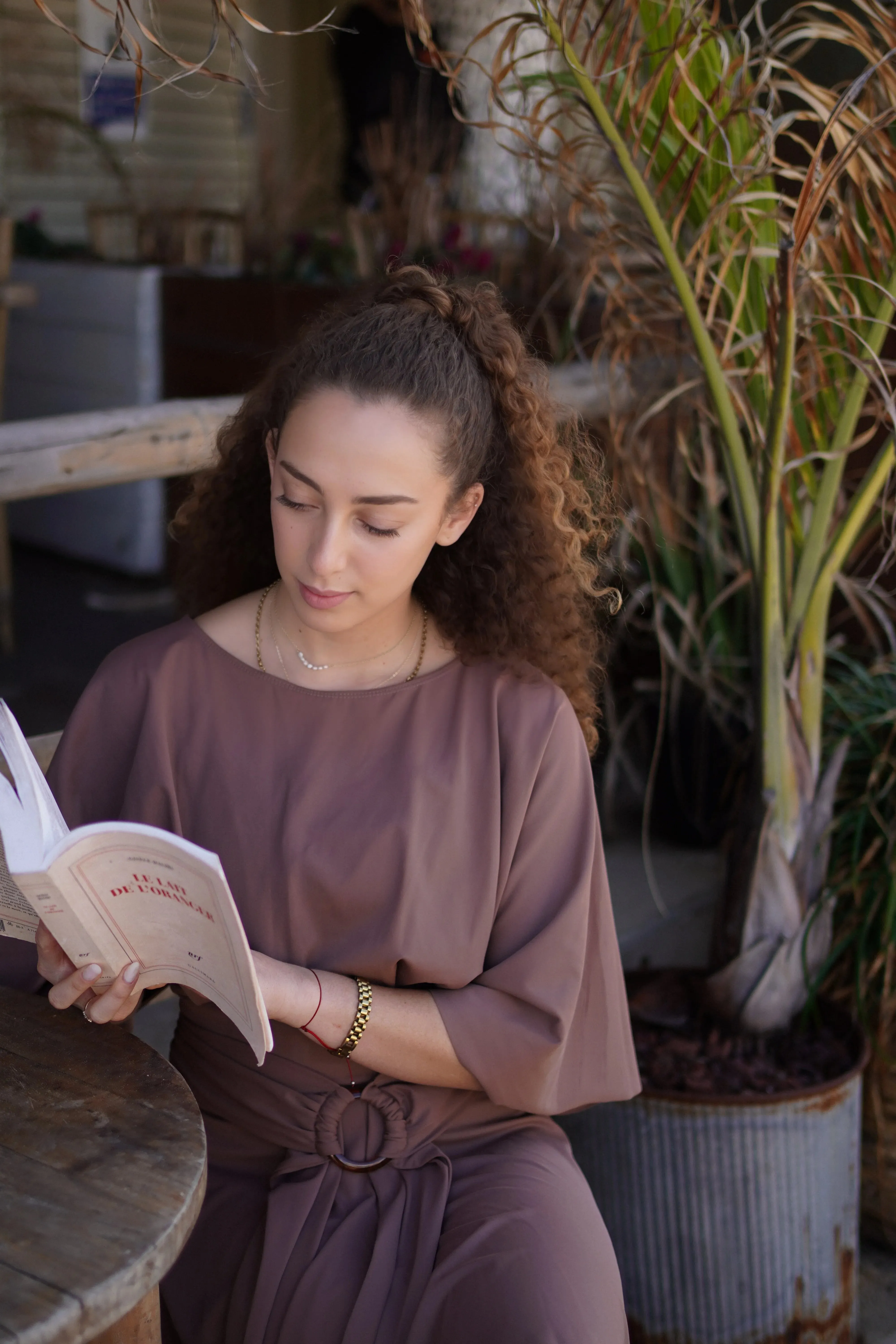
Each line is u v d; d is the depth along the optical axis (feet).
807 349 5.90
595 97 5.26
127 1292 2.94
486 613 4.80
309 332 4.62
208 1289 4.36
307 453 4.12
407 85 15.57
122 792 4.65
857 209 6.13
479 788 4.66
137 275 15.23
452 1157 4.65
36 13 18.51
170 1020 7.90
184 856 3.21
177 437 7.88
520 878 4.71
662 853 9.43
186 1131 3.48
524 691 4.78
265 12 21.12
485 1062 4.50
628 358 6.83
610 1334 4.05
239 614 4.83
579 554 5.07
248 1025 3.51
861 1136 7.20
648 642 9.36
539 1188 4.43
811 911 6.45
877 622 8.65
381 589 4.27
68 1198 3.19
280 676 4.73
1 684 12.75
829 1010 6.66
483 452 4.48
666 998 6.74
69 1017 4.05
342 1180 4.49
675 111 5.51
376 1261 4.17
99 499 16.88
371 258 12.73
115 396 16.05
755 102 5.53
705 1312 6.05
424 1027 4.44
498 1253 4.13
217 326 14.35
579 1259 4.18
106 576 16.96
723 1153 5.87
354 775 4.58
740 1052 6.33
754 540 5.96
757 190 5.68
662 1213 6.00
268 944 4.52
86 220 19.47
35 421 7.43
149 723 4.56
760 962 6.27
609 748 10.09
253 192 16.52
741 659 8.48
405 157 13.04
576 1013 4.88
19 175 19.30
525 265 11.28
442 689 4.74
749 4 8.63
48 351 16.96
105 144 17.78
